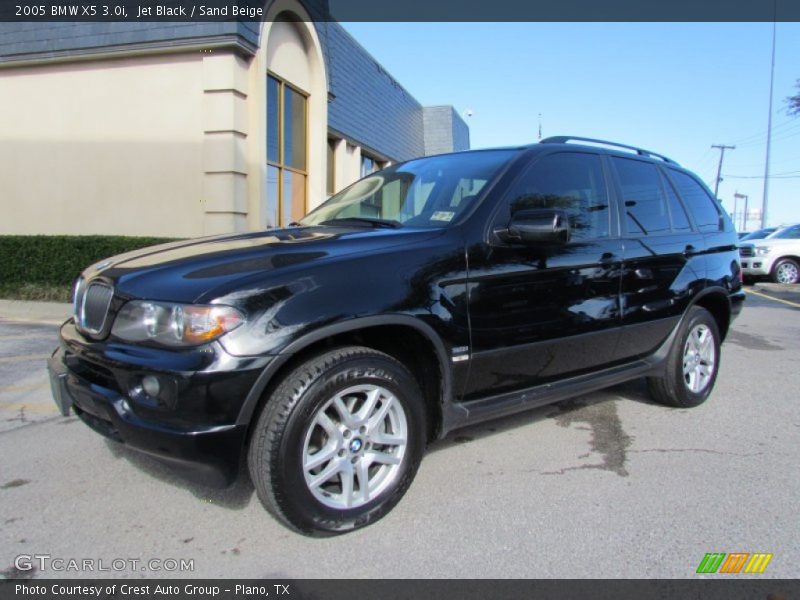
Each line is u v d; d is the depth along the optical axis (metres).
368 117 17.88
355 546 2.66
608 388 5.19
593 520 2.90
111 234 10.42
